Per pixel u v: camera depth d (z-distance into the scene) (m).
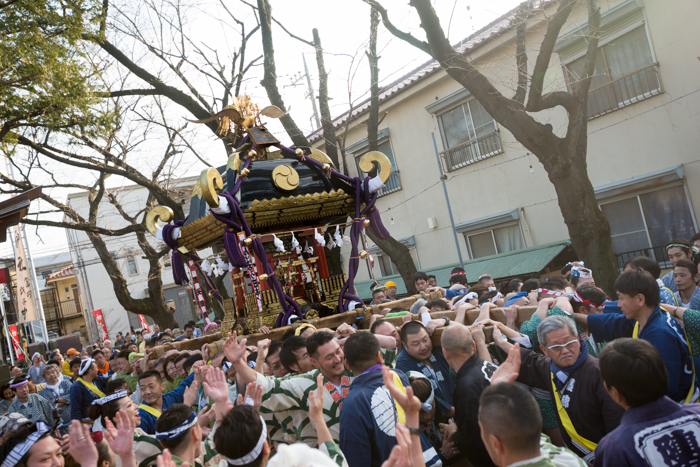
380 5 9.42
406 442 2.23
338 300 6.23
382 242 11.77
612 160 12.25
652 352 2.46
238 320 6.34
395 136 17.19
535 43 12.46
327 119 12.16
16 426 3.28
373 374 3.39
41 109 9.85
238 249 5.44
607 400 3.18
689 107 10.93
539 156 8.89
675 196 11.42
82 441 2.73
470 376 3.55
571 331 3.38
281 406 3.68
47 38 9.55
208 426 4.39
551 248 13.17
